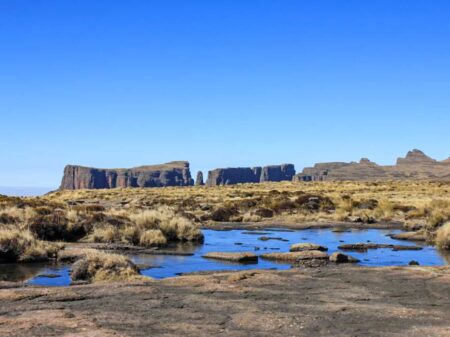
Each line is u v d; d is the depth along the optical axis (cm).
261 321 866
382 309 969
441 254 2167
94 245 2244
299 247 2244
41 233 2356
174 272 1628
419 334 796
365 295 1105
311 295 1098
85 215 2686
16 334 758
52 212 2747
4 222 2395
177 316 894
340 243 2627
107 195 7356
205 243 2583
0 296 1043
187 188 9581
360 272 1405
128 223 2598
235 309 953
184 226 2705
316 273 1387
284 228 3559
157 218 2736
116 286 1169
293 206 4866
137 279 1368
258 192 7338
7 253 1816
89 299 1030
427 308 984
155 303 995
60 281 1440
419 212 4225
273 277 1307
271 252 2209
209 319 875
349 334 794
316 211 4812
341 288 1180
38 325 811
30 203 3628
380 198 6372
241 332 796
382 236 3039
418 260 1972
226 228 3512
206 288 1152
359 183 10269
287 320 874
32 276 1535
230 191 8125
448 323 869
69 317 870
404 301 1049
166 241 2517
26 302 998
